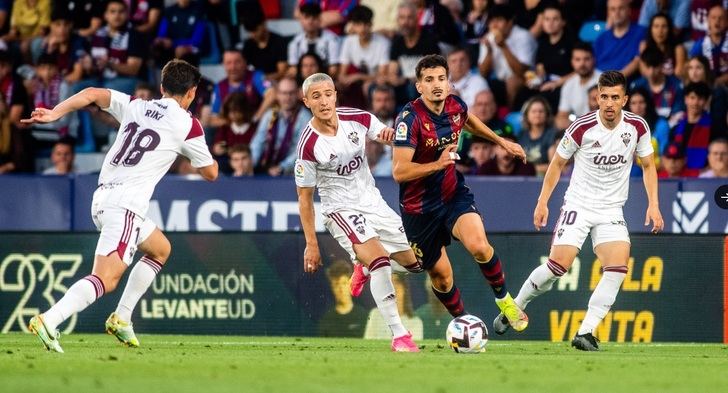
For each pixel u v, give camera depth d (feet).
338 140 92.68
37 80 170.19
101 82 172.04
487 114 152.56
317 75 91.50
